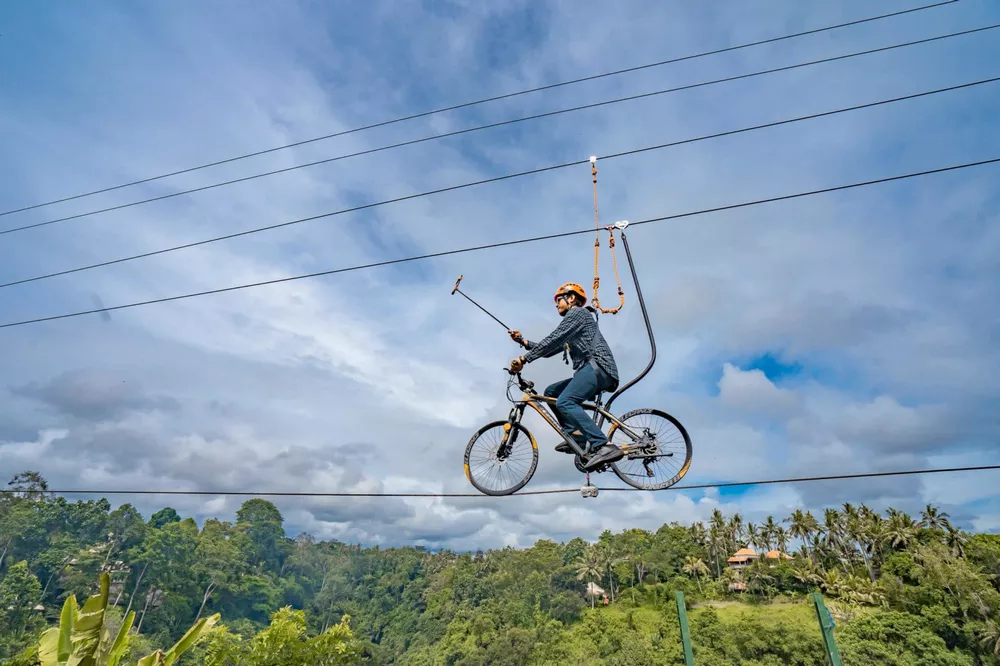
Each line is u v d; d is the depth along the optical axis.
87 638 5.45
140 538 94.12
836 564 89.88
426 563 167.62
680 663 63.56
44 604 74.31
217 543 110.81
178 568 93.25
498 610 106.50
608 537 119.88
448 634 105.44
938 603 62.09
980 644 55.59
